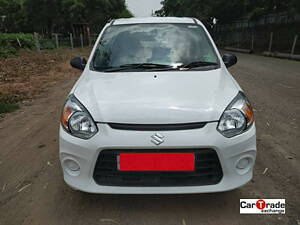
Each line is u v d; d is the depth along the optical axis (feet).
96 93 7.61
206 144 6.60
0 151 11.28
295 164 9.82
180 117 6.73
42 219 7.33
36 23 106.83
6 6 129.29
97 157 6.80
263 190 8.35
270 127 13.39
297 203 7.77
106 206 7.79
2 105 17.29
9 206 7.85
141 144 6.57
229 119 6.91
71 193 8.39
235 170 6.97
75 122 7.05
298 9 49.98
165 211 7.54
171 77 8.33
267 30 64.95
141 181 6.86
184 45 10.03
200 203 7.84
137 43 10.14
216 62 9.49
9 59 43.65
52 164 10.12
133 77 8.41
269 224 7.04
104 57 9.76
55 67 36.35
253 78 26.35
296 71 30.25
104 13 105.29
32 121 14.90
